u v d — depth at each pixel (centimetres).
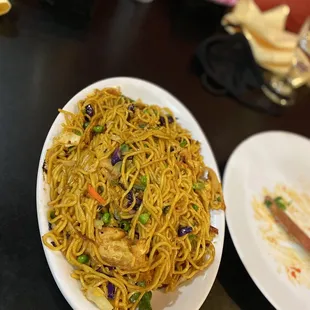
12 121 39
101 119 35
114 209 31
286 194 46
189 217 33
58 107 41
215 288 37
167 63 51
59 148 33
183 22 56
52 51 45
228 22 57
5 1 43
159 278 30
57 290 32
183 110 40
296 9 63
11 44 44
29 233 34
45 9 48
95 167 31
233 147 48
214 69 50
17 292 31
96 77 45
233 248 40
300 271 39
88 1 49
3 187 35
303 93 57
